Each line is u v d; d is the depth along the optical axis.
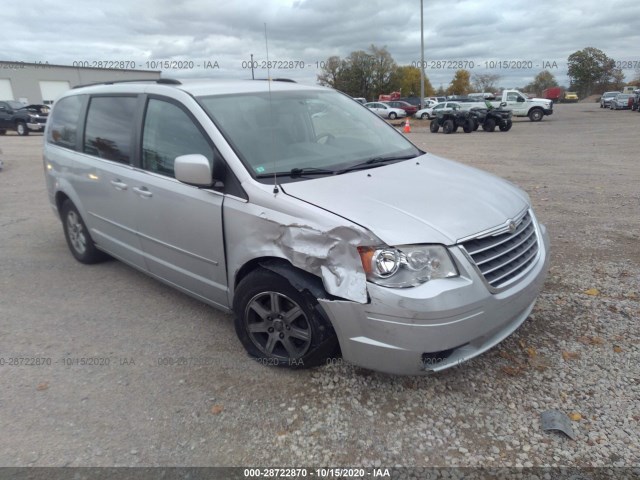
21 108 26.33
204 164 3.05
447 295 2.51
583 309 3.79
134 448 2.56
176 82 3.86
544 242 3.36
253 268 3.14
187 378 3.12
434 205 2.86
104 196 4.28
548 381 2.97
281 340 3.08
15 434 2.68
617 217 6.29
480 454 2.46
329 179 3.16
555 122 29.95
